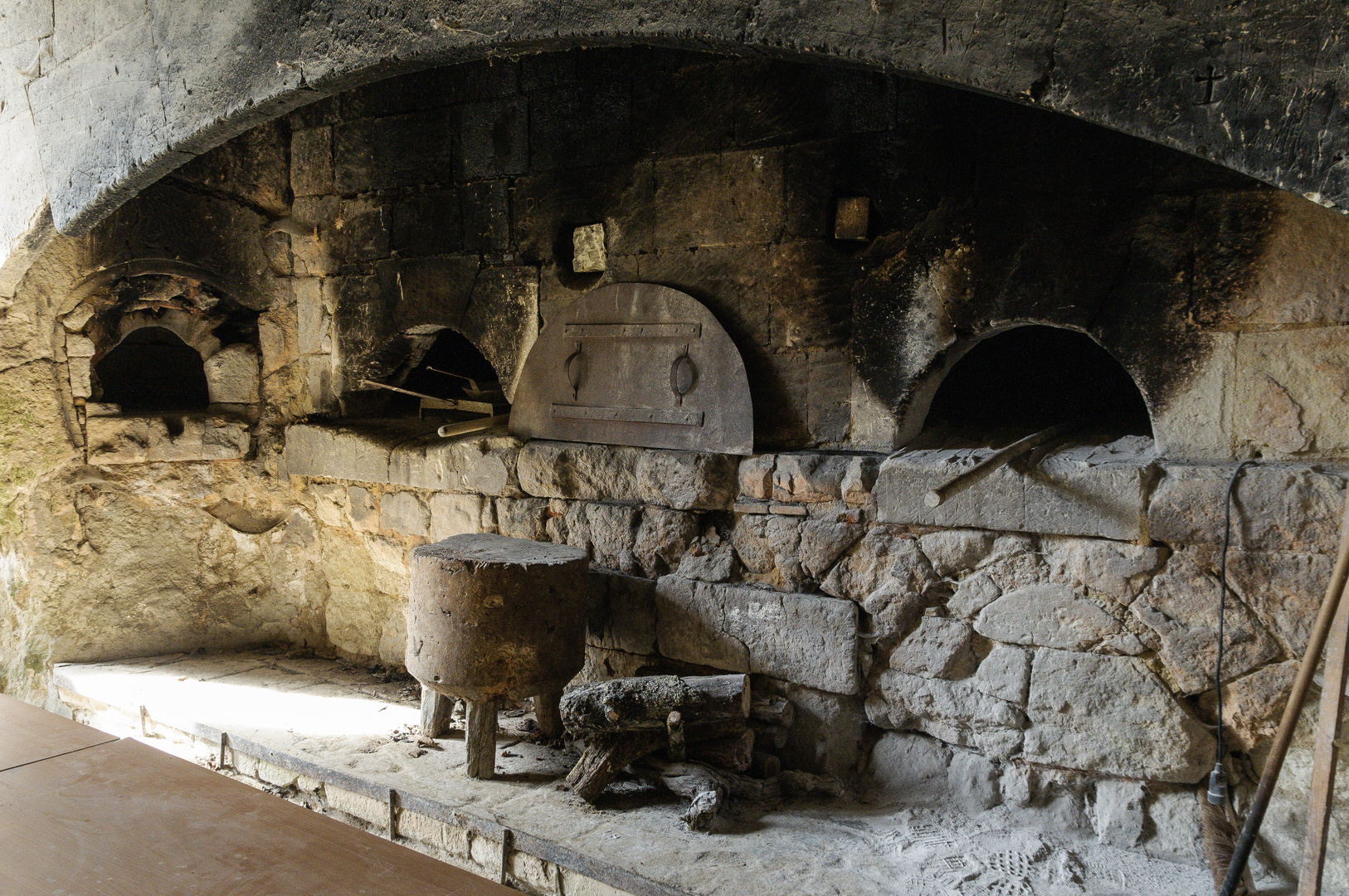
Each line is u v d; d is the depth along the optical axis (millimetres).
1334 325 2467
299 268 4941
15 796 1646
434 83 4309
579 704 3162
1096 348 3738
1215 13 1789
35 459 4457
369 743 3662
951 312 3068
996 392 3885
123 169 3664
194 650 4957
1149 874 2678
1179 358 2697
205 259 4758
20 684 4516
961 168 3027
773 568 3402
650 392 3699
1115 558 2752
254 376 5031
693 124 3588
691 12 2422
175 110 3482
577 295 3965
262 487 5059
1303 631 2504
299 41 3158
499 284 4184
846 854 2807
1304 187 1741
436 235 4379
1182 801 2779
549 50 2795
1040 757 2941
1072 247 2838
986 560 2992
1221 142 1816
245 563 5074
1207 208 2621
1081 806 2934
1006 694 2975
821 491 3264
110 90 3650
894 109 3146
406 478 4383
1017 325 3018
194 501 4926
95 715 4348
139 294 4648
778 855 2795
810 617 3262
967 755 3127
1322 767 1956
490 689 3199
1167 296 2697
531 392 4055
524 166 4055
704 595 3490
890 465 3109
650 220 3729
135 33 3539
